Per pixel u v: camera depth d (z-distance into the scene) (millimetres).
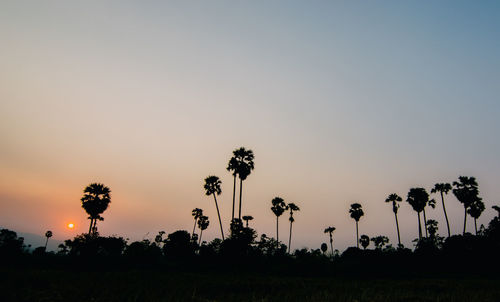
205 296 14789
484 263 42844
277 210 64562
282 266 41531
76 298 12422
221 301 13516
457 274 38906
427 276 36906
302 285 20828
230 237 43500
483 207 55906
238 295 15281
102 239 42812
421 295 16188
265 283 21016
